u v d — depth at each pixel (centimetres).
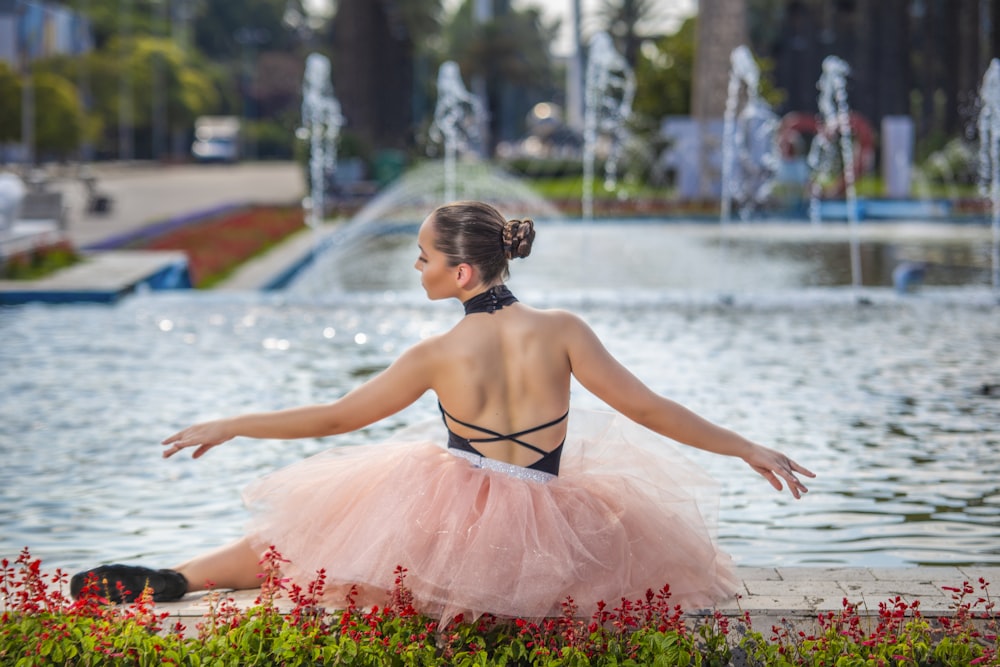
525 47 8594
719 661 321
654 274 1599
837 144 3281
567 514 340
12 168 4831
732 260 1788
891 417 700
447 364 343
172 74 8556
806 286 1473
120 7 9269
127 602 375
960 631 333
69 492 554
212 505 536
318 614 334
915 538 491
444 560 330
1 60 4972
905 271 1238
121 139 8219
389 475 348
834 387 784
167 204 3259
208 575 381
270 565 355
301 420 344
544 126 7062
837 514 523
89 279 1274
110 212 2864
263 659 313
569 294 1188
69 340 975
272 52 12512
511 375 344
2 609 360
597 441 374
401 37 5891
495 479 341
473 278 347
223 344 956
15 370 843
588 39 6825
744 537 493
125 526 506
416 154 4175
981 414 706
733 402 738
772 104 3344
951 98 4588
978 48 4175
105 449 630
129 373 834
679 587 351
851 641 328
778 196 2848
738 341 971
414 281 1547
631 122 3622
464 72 7744
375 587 346
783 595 378
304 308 1152
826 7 5450
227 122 9675
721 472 592
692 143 2986
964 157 3675
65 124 5194
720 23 2892
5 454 619
